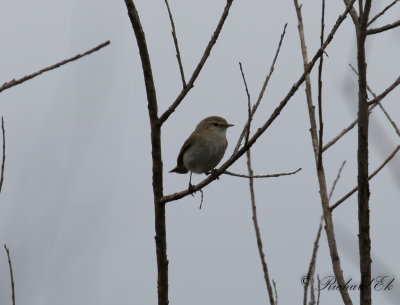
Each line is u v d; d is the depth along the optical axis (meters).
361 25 6.60
